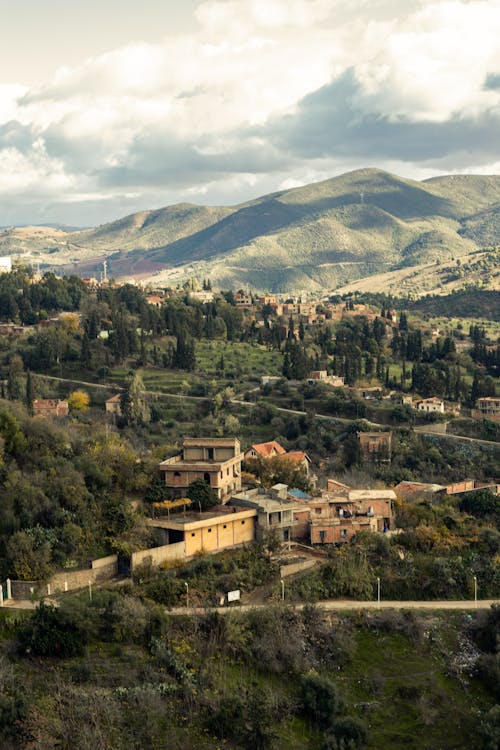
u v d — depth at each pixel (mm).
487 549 114312
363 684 87438
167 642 85625
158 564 99625
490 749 79062
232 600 95438
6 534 97562
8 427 116188
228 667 84875
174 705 78188
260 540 109438
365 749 78750
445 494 150500
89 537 101188
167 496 115062
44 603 86750
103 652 83250
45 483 106750
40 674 78938
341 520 112500
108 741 71750
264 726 75875
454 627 97062
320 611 94312
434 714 84062
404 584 104562
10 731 71125
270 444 179125
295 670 86625
